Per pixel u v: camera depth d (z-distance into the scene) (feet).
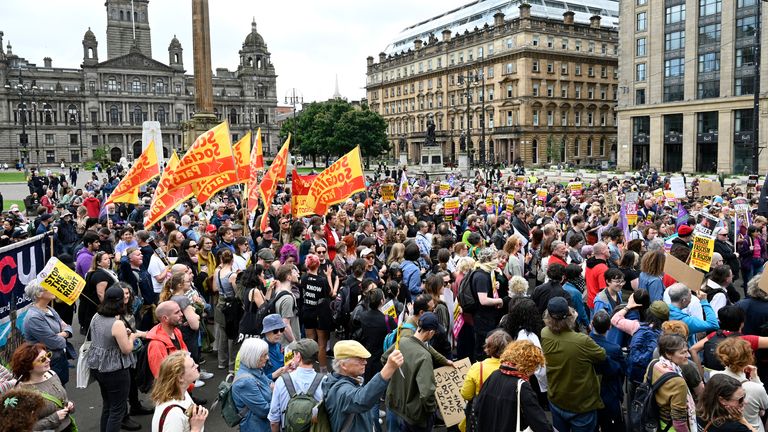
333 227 56.65
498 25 345.72
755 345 24.86
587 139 355.97
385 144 355.77
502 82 345.10
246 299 33.50
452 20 415.64
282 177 56.85
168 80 488.44
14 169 388.37
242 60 531.50
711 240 37.01
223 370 38.14
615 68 364.58
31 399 16.69
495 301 32.22
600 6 386.73
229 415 22.20
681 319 26.78
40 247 34.55
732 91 232.12
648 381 21.04
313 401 20.33
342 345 20.62
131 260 36.55
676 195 79.71
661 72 259.19
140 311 35.24
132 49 476.13
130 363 26.91
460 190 103.76
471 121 373.20
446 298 35.40
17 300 32.22
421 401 22.27
